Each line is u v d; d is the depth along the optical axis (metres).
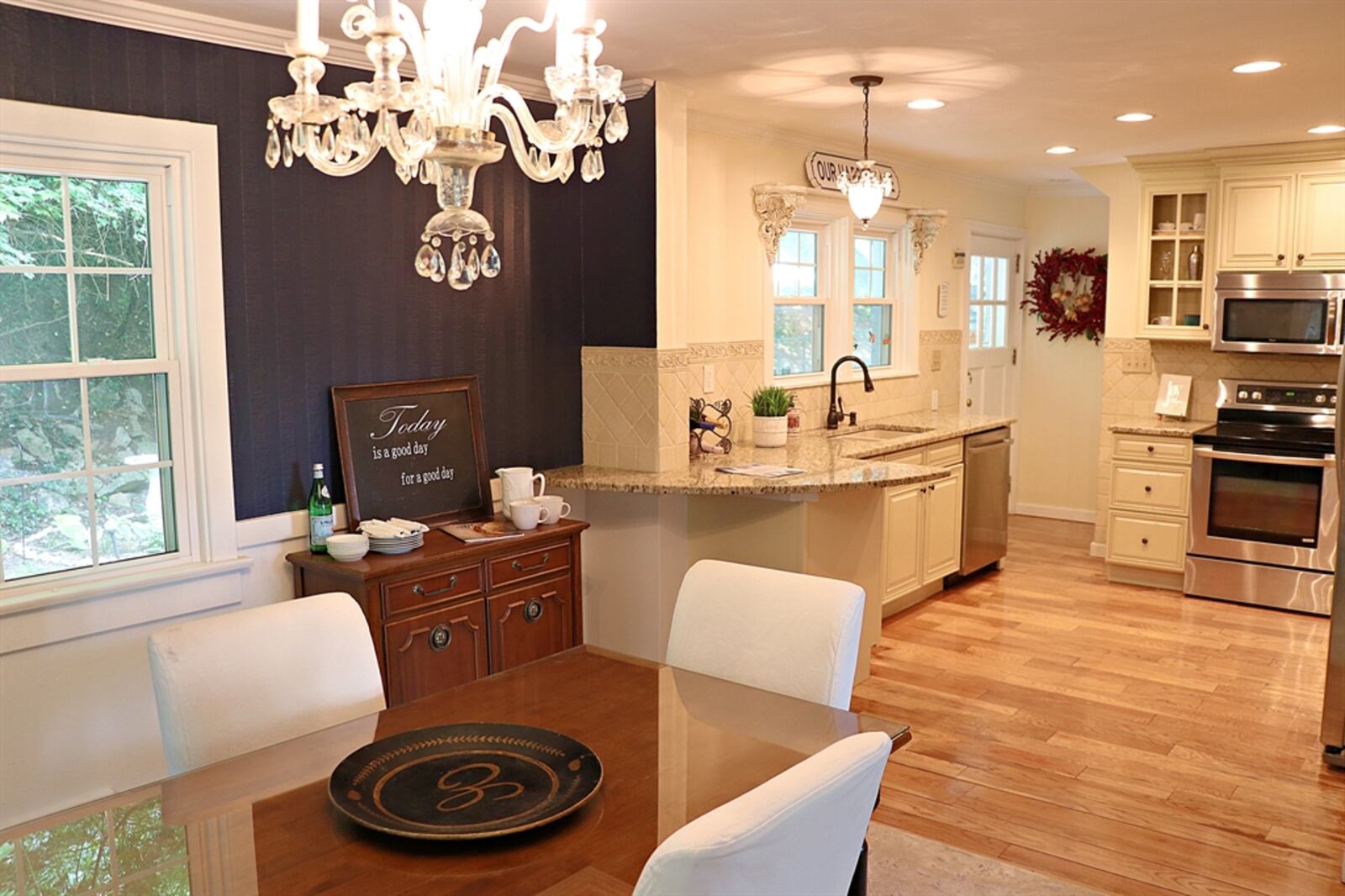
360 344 3.62
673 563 4.31
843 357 5.65
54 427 2.96
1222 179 5.71
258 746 2.20
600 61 3.70
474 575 3.58
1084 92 4.23
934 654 4.78
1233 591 5.59
